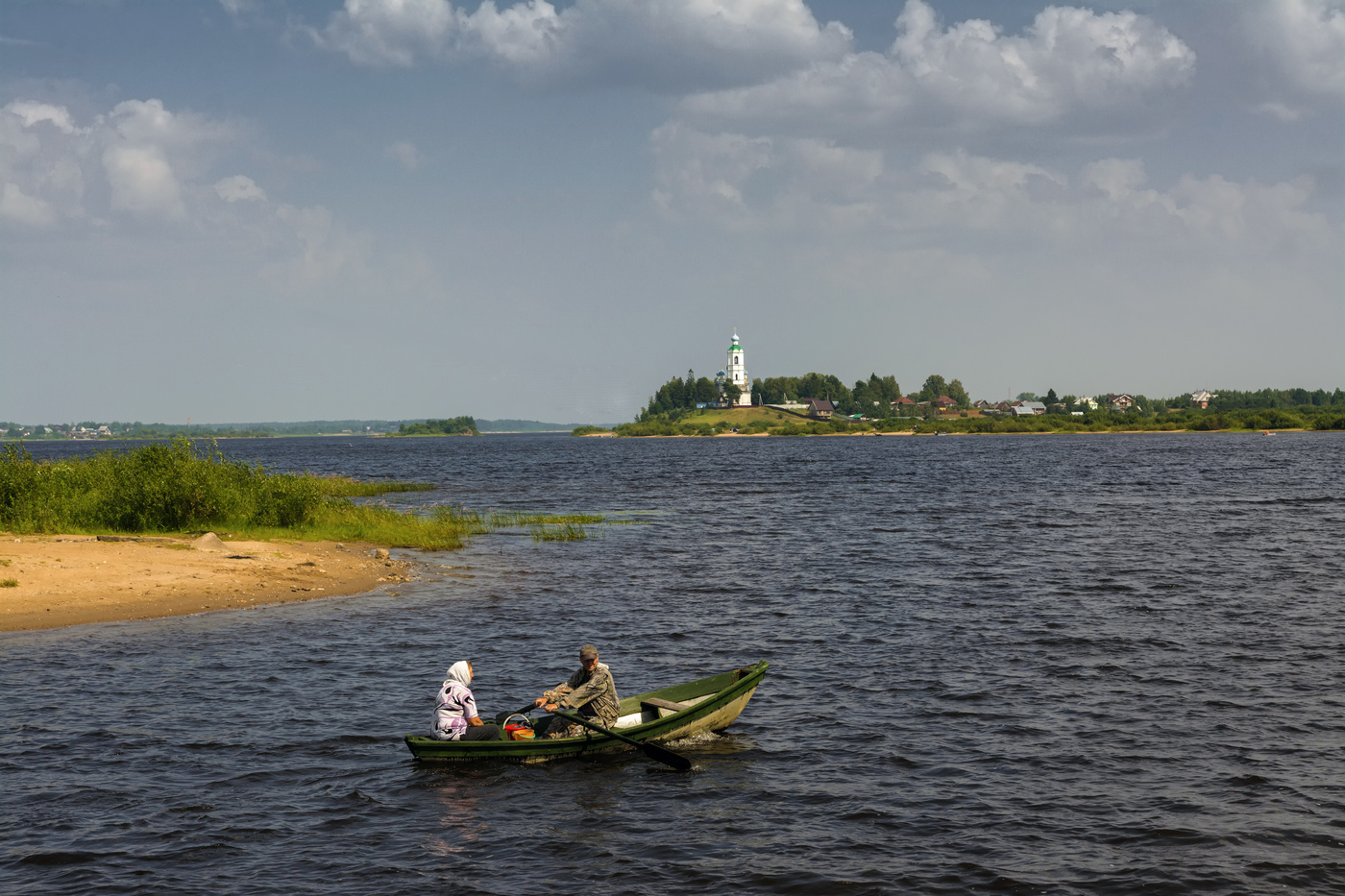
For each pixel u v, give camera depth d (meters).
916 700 14.02
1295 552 29.17
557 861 9.03
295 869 8.80
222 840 9.34
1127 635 18.06
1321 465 81.00
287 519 32.09
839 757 11.77
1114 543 31.72
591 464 103.06
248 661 15.82
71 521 28.06
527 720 12.45
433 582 24.22
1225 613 20.08
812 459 108.25
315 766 11.32
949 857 9.05
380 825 9.80
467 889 8.46
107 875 8.59
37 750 11.58
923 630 18.73
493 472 85.31
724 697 12.50
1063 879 8.60
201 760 11.42
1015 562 27.62
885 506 46.50
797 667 15.99
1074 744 12.05
